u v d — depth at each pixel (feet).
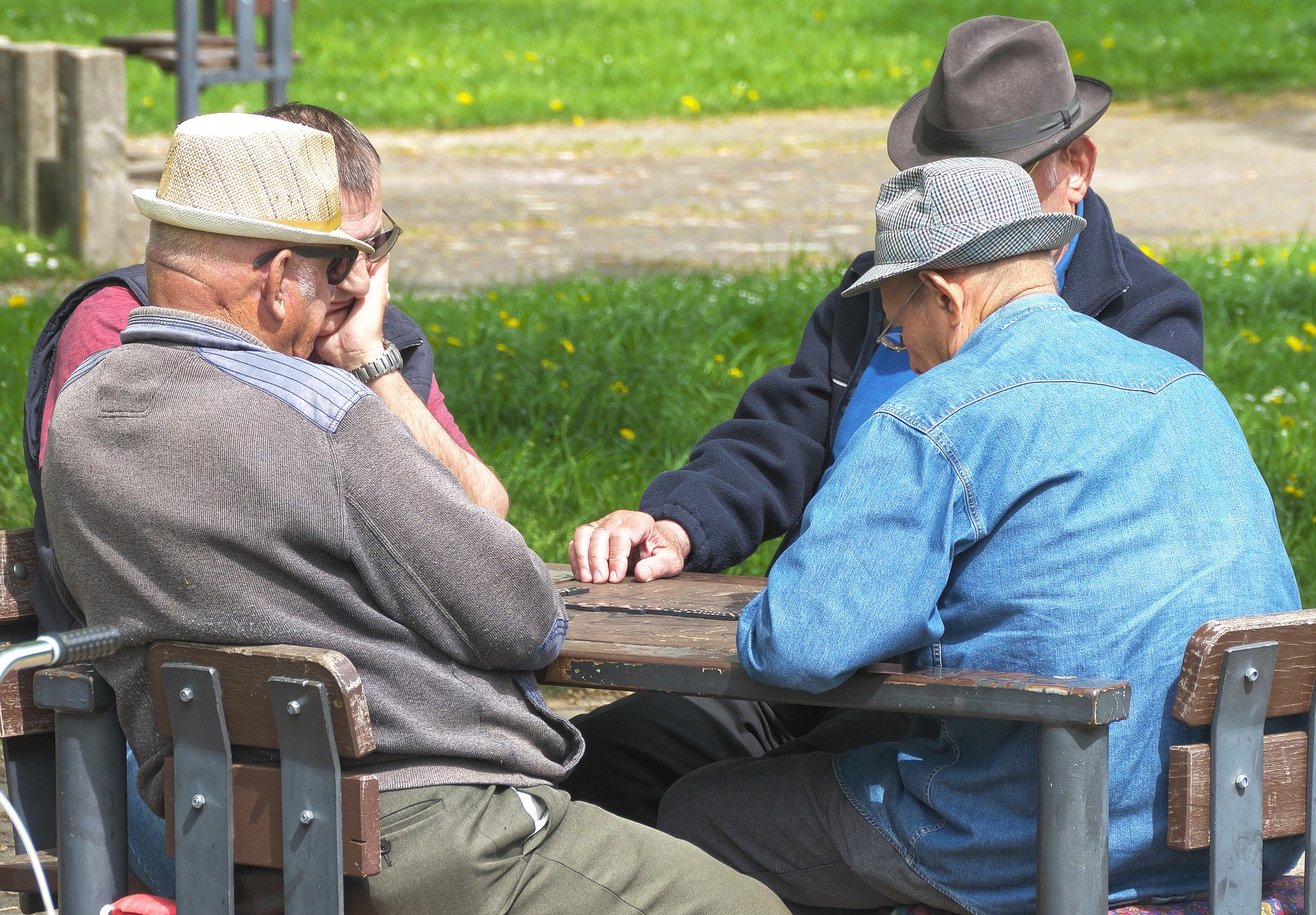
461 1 209.36
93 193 83.51
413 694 17.93
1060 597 18.08
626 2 212.02
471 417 51.11
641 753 24.44
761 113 153.17
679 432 50.55
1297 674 17.99
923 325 20.18
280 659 16.76
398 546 17.54
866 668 18.20
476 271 82.79
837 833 19.89
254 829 17.47
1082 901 17.19
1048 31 25.12
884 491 18.08
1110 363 19.08
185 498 17.19
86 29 181.16
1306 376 57.57
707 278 72.18
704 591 22.77
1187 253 80.69
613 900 18.56
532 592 18.26
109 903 19.12
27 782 20.92
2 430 49.19
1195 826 17.54
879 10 207.31
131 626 17.67
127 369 17.72
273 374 17.67
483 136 137.80
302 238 18.29
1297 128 140.15
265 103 141.79
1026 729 18.25
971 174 19.60
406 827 17.69
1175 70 167.12
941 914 19.62
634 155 129.08
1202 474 18.71
